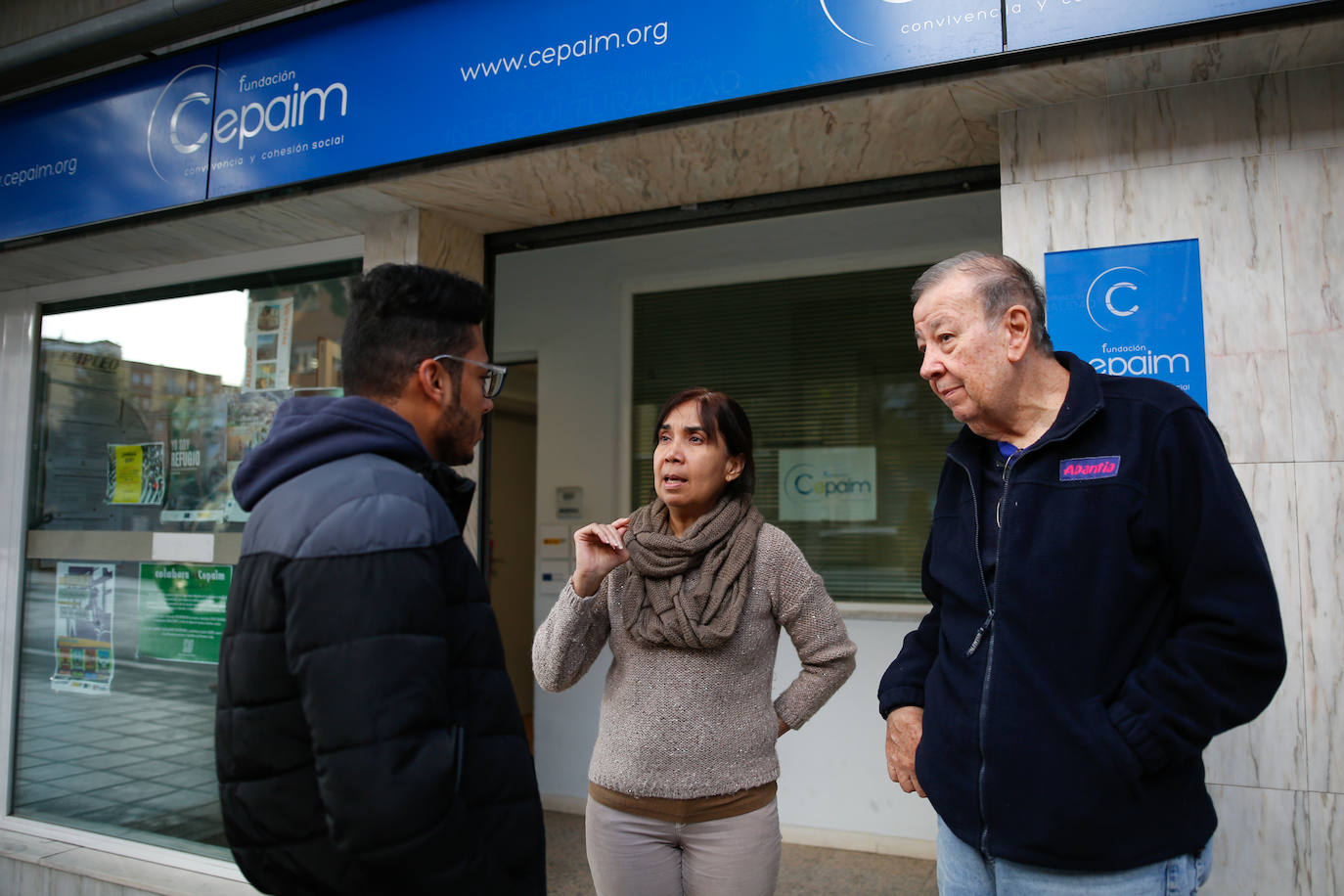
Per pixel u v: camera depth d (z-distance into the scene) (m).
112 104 3.19
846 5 2.17
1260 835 1.92
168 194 3.05
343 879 1.10
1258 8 1.83
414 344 1.30
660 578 1.88
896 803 3.75
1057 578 1.38
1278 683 1.28
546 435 4.59
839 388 4.08
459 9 2.63
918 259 3.96
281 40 2.89
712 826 1.79
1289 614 1.93
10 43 3.34
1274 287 2.00
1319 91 2.00
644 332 4.46
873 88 2.19
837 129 2.39
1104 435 1.41
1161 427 1.38
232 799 1.14
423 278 1.33
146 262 3.63
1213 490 1.32
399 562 1.07
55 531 3.79
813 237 4.12
